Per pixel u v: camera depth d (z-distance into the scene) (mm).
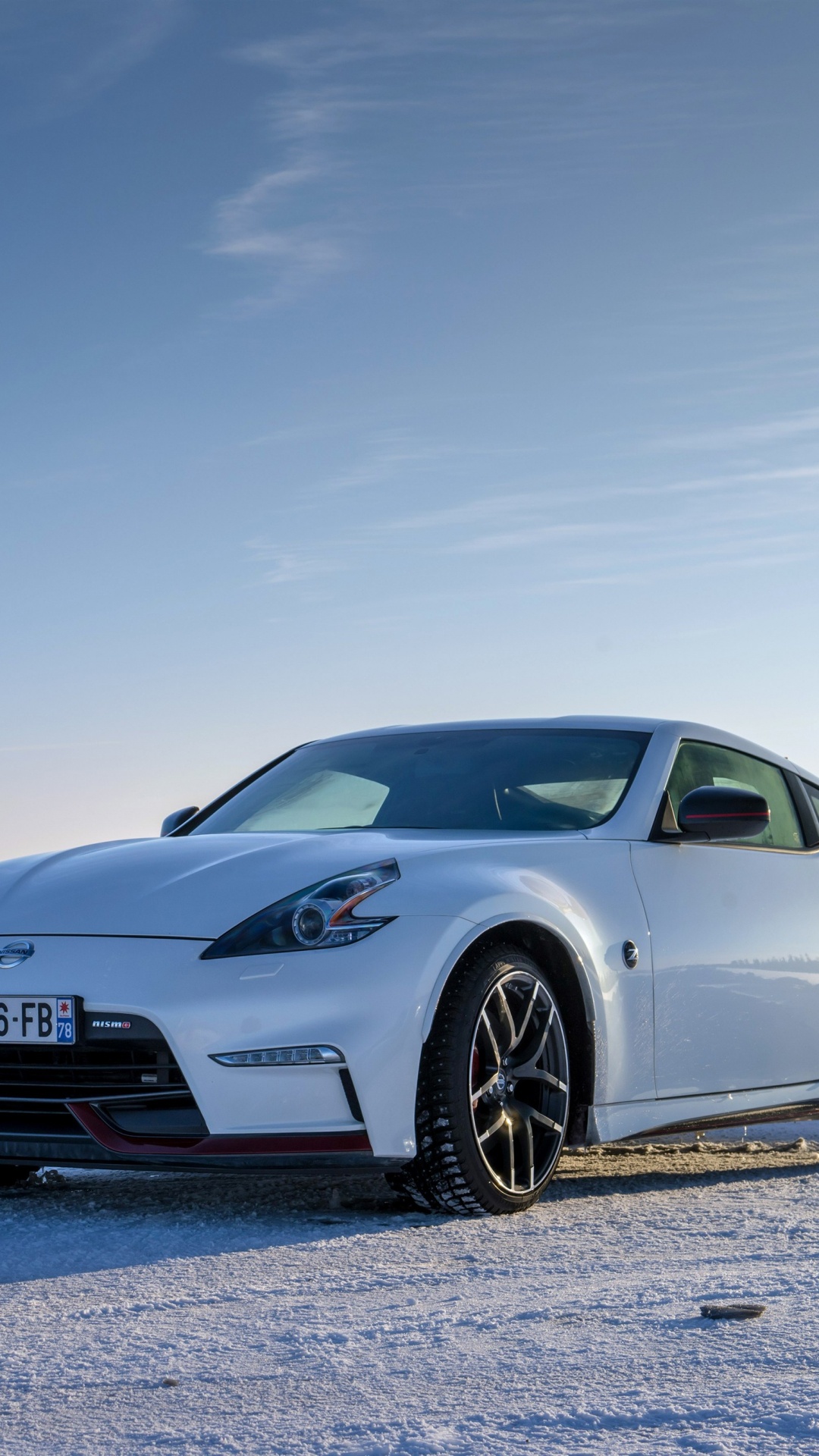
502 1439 2002
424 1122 3670
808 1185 4320
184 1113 3623
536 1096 3965
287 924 3678
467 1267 3129
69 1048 3672
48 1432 2107
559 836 4316
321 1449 1993
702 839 4586
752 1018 4586
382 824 4609
